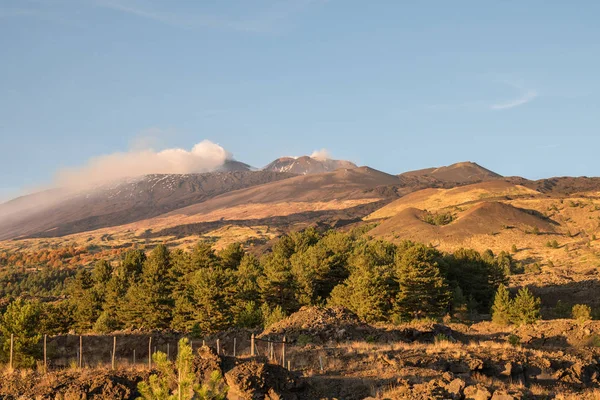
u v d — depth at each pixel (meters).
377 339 39.47
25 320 36.38
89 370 24.25
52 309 80.25
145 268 107.62
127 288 98.12
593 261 143.25
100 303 86.69
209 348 23.56
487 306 98.69
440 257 104.75
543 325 46.88
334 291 81.06
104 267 115.81
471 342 36.22
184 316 71.94
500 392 21.80
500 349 31.89
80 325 82.81
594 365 29.48
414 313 76.00
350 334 41.03
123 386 21.38
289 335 41.50
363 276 72.62
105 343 44.47
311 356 31.62
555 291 99.06
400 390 22.06
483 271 101.19
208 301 69.94
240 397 21.06
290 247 134.12
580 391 26.67
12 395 21.78
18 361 34.31
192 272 98.38
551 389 26.55
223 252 118.88
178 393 14.87
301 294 86.56
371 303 69.12
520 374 27.45
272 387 21.67
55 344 42.88
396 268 87.19
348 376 25.12
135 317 76.56
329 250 107.56
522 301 61.91
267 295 85.38
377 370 26.12
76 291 109.88
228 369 22.91
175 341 45.59
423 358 28.33
